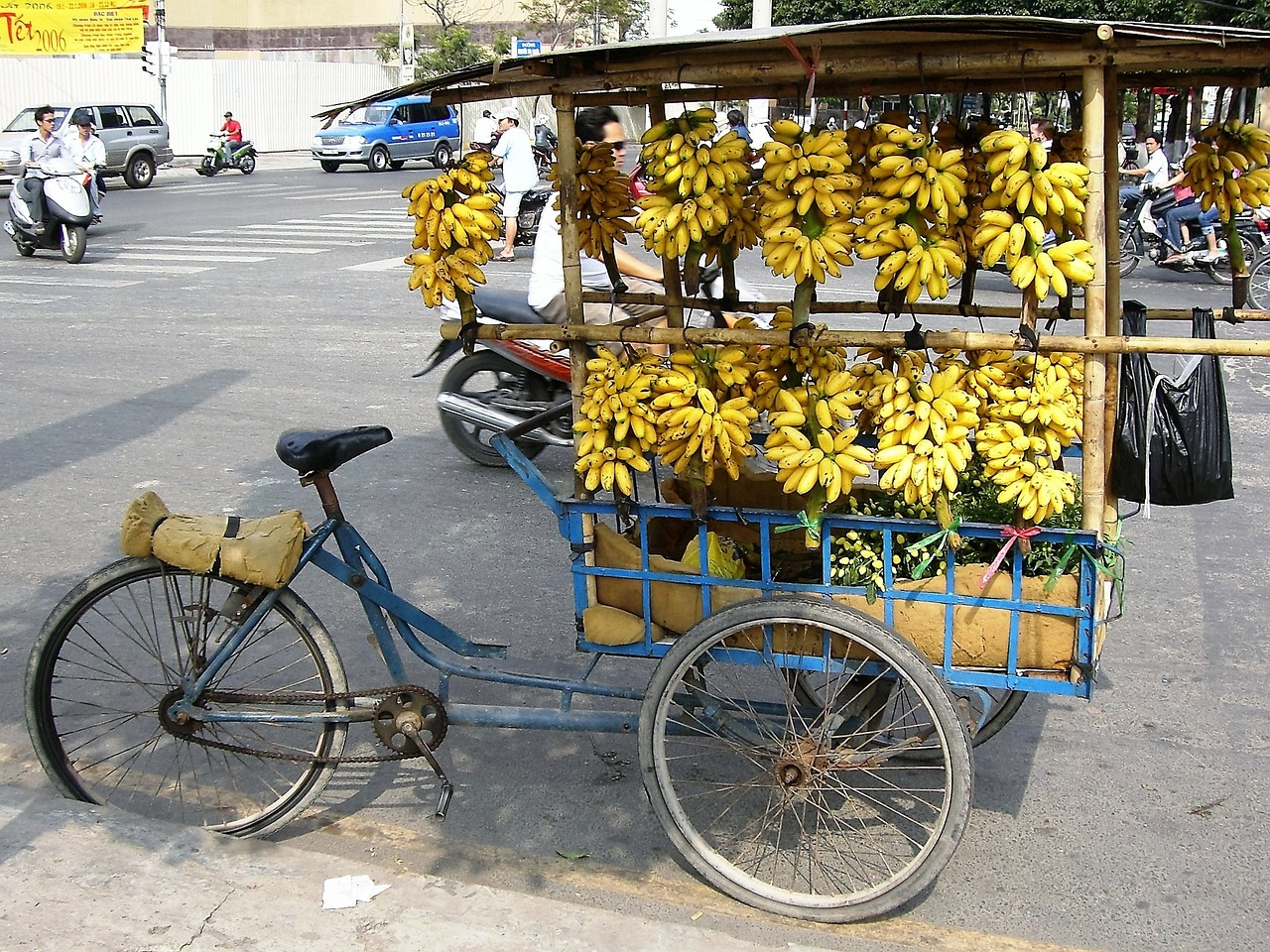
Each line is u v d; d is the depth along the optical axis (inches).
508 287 458.3
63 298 458.3
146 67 1164.5
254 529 125.2
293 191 918.4
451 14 1678.2
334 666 127.2
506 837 131.6
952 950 112.7
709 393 110.6
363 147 1107.9
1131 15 681.0
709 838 129.6
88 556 207.9
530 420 125.1
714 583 117.7
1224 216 126.9
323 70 1478.8
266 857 122.6
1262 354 98.3
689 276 120.3
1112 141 121.3
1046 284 100.3
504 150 518.6
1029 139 102.4
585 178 138.9
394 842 130.5
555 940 110.2
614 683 166.1
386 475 253.3
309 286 481.7
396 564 206.1
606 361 114.9
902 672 109.0
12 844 122.0
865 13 793.6
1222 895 120.4
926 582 112.7
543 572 203.5
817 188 104.0
